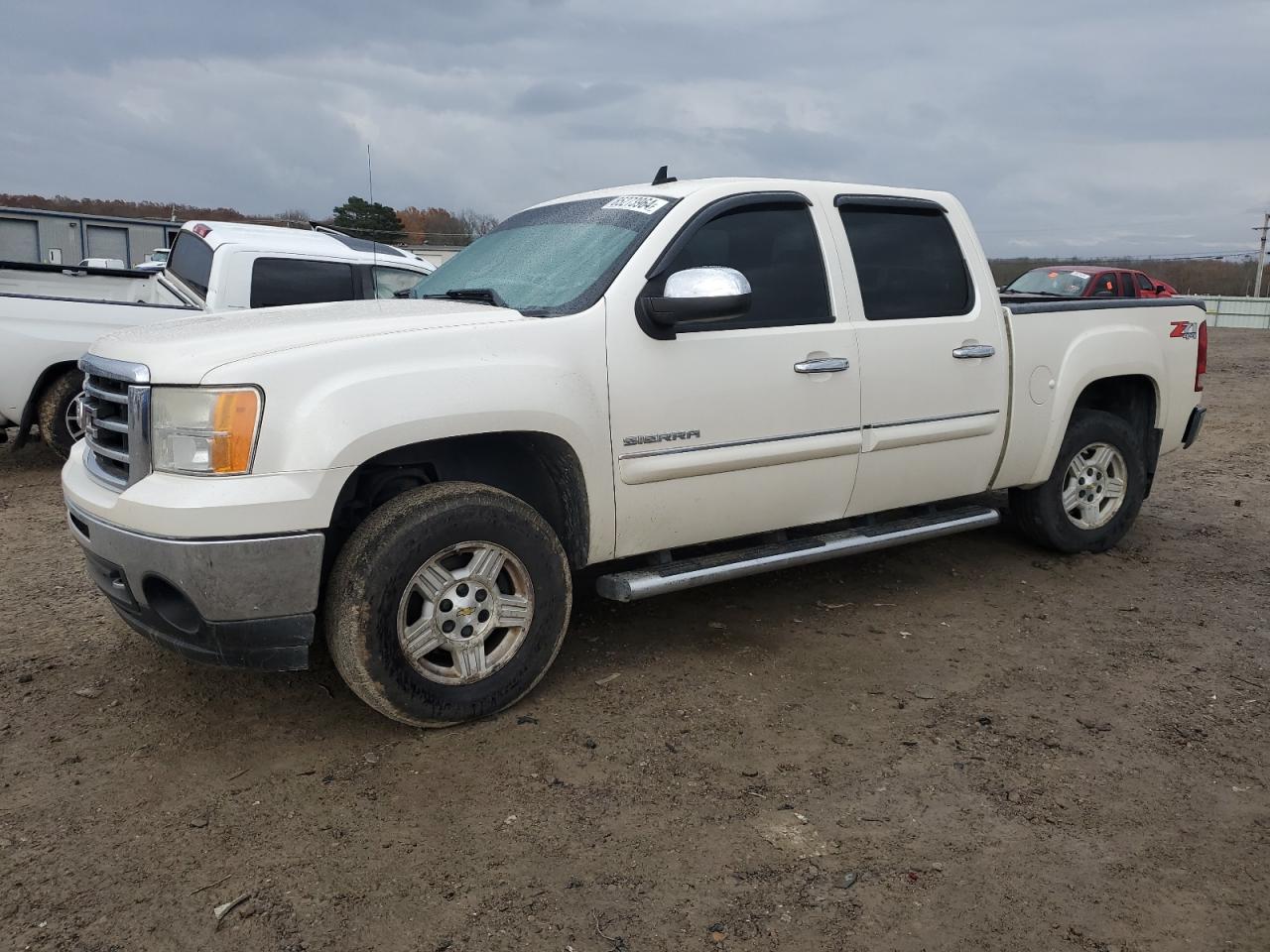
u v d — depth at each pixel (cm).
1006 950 242
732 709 371
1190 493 764
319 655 416
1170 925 252
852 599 496
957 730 358
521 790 311
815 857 279
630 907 256
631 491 379
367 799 305
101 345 367
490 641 366
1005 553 574
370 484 359
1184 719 369
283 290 802
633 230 398
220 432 302
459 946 241
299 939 243
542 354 353
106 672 397
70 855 275
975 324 480
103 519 325
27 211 2505
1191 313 588
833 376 426
